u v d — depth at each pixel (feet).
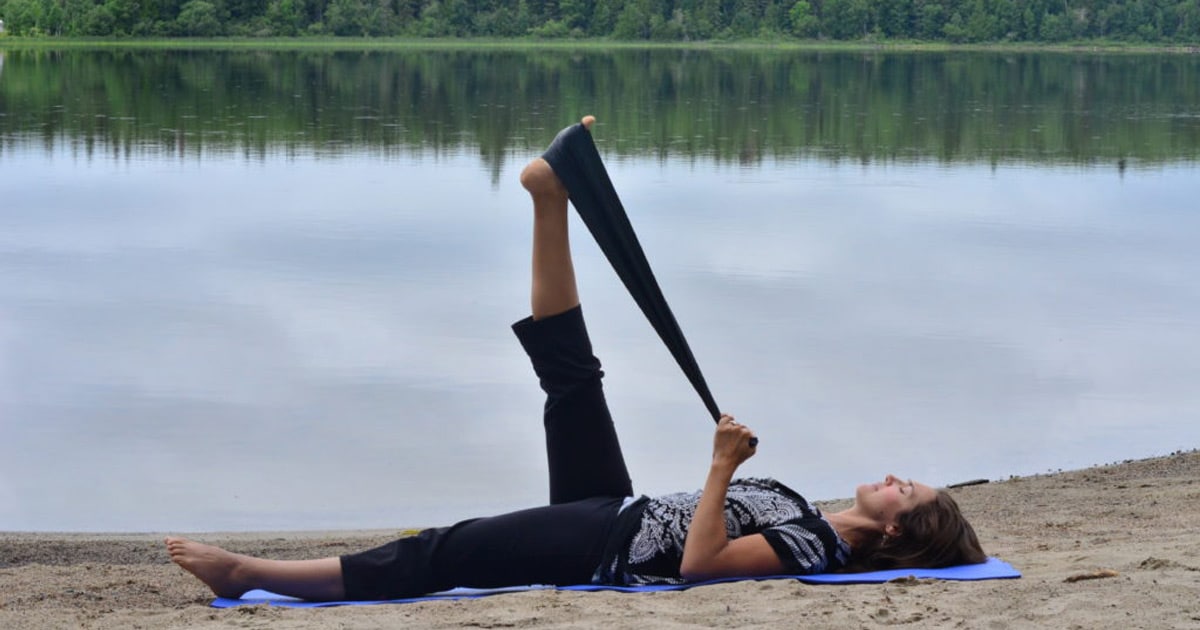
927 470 33.24
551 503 19.13
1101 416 38.11
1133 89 184.34
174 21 276.82
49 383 39.93
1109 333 47.85
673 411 37.65
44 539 27.25
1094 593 15.69
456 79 183.93
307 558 25.29
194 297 51.47
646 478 32.19
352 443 34.94
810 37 300.20
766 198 82.02
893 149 110.42
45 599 19.38
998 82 195.42
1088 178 93.71
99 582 20.97
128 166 90.84
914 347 45.47
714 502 16.94
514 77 189.57
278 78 179.01
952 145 113.80
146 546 26.48
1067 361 43.93
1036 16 301.22
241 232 66.18
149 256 59.41
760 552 16.92
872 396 39.60
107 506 30.35
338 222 69.82
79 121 118.73
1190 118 139.74
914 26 301.02
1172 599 15.34
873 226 71.41
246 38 277.44
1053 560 18.86
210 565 17.31
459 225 69.67
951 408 38.52
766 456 34.22
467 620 15.46
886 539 17.34
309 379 40.57
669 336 19.57
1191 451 33.60
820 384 40.68
